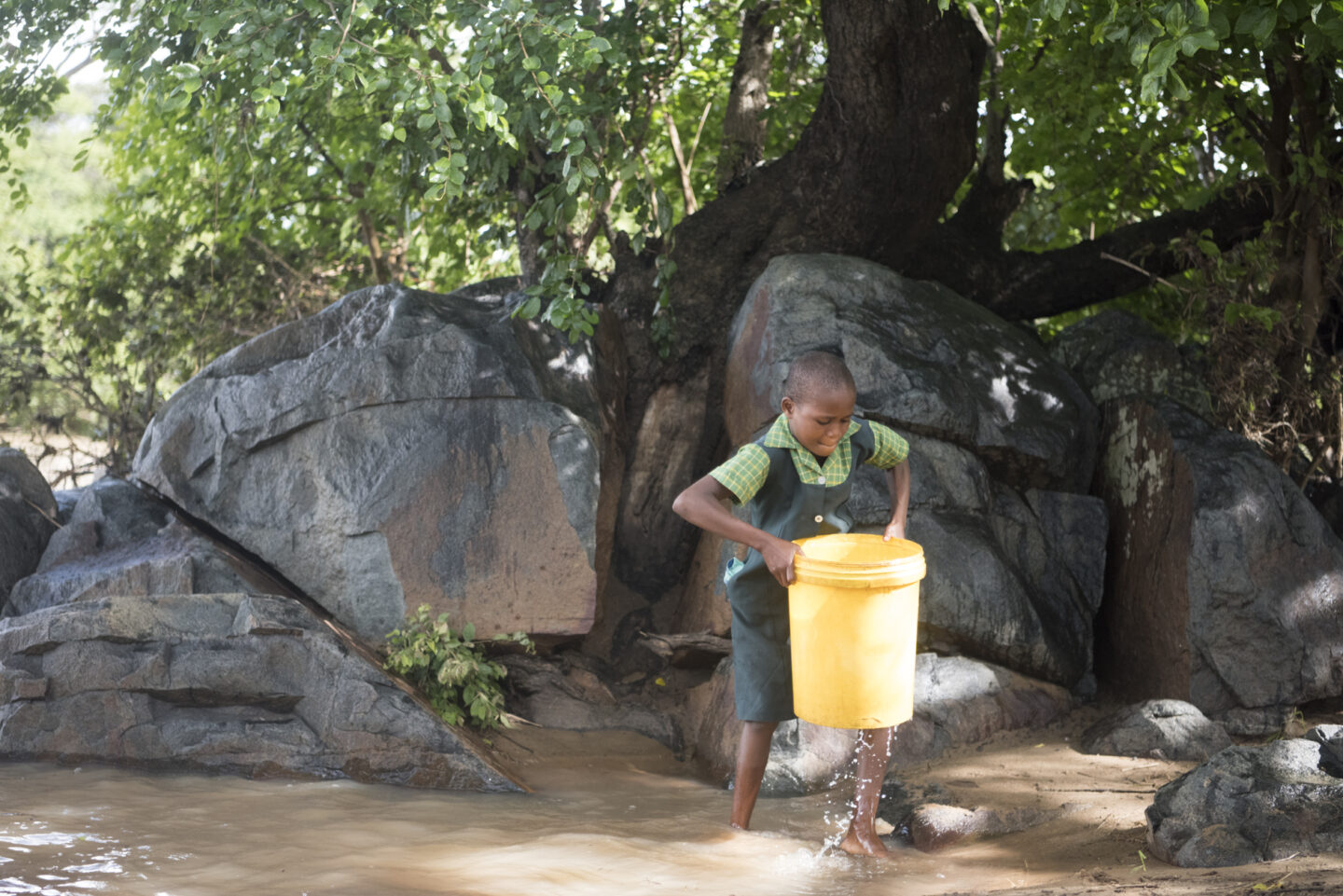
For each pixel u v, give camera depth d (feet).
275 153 32.24
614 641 22.97
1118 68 24.18
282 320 33.91
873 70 24.30
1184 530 19.97
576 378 22.75
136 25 23.25
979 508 20.89
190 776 17.12
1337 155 24.38
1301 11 17.90
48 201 79.00
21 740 17.54
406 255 37.09
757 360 21.95
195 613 18.28
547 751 19.36
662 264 23.09
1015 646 19.93
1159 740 17.76
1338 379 23.89
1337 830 11.81
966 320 23.15
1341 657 19.06
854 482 20.22
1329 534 19.81
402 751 17.16
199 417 22.36
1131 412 22.34
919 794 15.92
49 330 33.40
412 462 20.98
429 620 20.44
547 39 20.93
